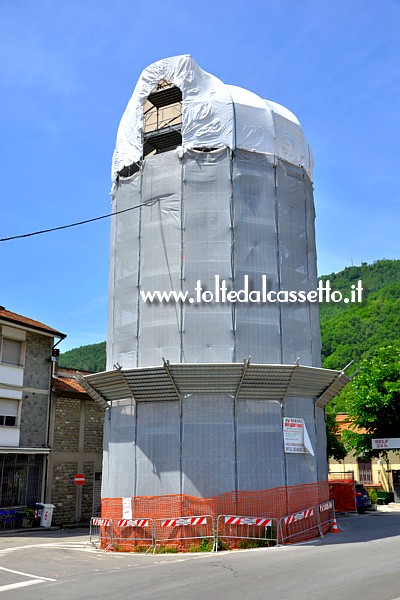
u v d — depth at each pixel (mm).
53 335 31031
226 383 19016
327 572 11812
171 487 18703
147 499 18906
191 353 19812
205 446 18828
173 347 20047
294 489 19203
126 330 21344
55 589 11359
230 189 20938
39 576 13156
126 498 19250
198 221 20766
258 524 17672
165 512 18547
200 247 20547
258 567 12945
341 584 10461
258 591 10094
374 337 84812
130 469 19641
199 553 16812
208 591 10312
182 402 19312
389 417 38250
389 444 35531
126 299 21656
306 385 20281
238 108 21766
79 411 31734
